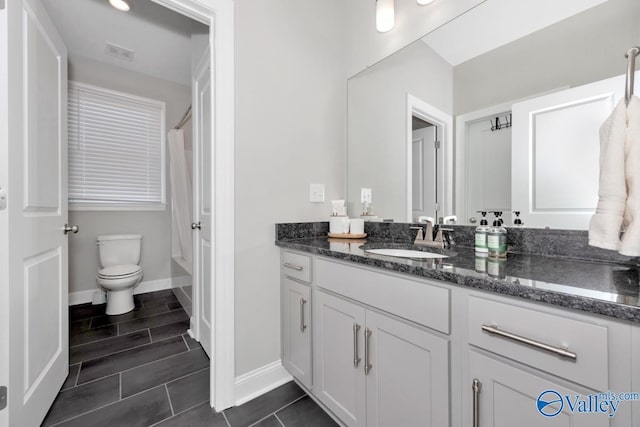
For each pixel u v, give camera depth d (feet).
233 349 4.39
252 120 4.62
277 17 4.93
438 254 3.74
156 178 10.16
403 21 4.94
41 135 3.92
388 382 3.00
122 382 4.84
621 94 2.86
